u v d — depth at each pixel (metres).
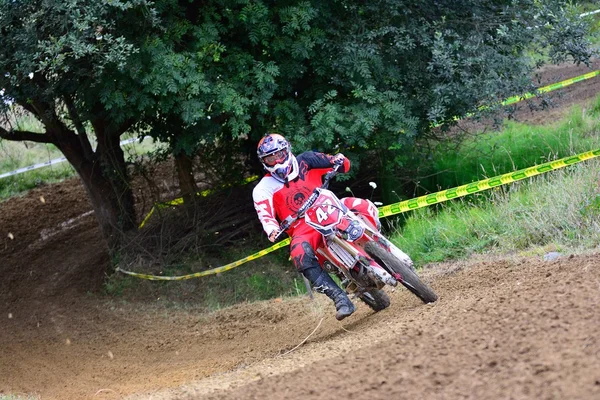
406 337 11.86
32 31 21.47
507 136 33.06
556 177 24.39
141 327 23.86
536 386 8.86
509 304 12.17
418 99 27.41
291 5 25.72
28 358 22.61
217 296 26.83
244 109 24.89
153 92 23.25
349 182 31.47
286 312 21.00
